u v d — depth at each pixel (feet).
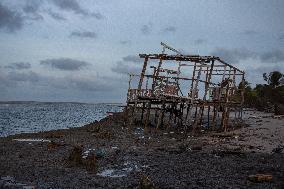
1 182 31.96
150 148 55.67
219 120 119.03
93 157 42.39
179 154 49.03
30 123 173.58
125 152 50.44
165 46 81.20
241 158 45.83
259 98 187.73
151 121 110.93
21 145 58.03
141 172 37.27
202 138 72.08
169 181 33.17
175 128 94.27
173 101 84.99
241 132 82.64
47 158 45.14
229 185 31.86
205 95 80.43
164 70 90.38
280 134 75.15
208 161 43.52
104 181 33.14
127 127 94.48
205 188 30.81
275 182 33.06
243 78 100.83
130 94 91.20
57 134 79.20
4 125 155.33
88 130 88.94
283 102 187.32
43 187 30.66
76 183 32.32
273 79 224.74
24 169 38.09
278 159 45.11
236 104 103.19
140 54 84.99
